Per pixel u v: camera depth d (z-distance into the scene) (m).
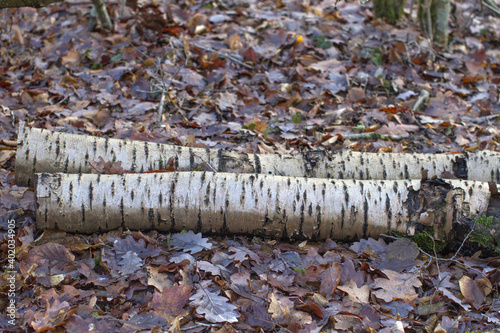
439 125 5.09
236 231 3.18
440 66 6.59
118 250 2.99
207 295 2.66
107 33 6.90
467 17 8.25
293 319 2.53
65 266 2.86
